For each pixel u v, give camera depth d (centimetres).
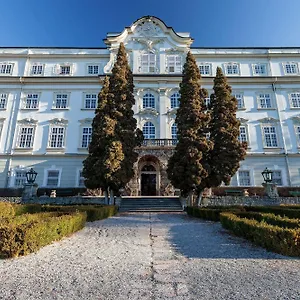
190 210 1673
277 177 2869
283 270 544
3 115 3020
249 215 1127
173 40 3341
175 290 432
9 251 623
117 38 3294
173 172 1911
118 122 2123
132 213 1848
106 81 2270
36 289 435
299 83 3183
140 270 537
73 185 2834
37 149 2925
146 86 3145
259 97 3158
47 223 752
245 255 672
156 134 2983
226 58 3353
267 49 3372
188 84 2131
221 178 1880
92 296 407
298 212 1192
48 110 3070
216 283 466
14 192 2669
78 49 3356
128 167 2050
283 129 3022
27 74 3225
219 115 2064
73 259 618
